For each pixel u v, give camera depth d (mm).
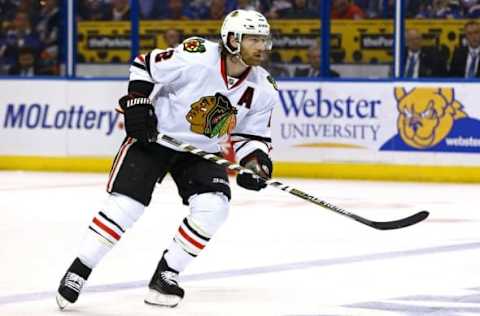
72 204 24281
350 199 25578
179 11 33438
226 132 13195
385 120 30422
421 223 21391
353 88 30609
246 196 26156
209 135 13062
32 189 27453
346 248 18078
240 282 14828
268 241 18812
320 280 15008
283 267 16094
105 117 32312
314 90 30922
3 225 20781
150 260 16688
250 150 13211
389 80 30375
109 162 32281
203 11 33281
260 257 17047
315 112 30922
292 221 21578
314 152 30969
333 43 32062
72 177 30797
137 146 12953
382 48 31750
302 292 14078
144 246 18141
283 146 31188
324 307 13062
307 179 30797
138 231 19953
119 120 32188
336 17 31938
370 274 15523
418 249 18000
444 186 28969
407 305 13195
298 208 23766
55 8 33656
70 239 19000
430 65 30891
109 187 12930
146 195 12867
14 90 32906
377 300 13523
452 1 30688
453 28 30734
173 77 12711
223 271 15727
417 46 30922
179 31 33531
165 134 12906
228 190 13047
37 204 24234
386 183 29734
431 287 14477
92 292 14023
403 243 18719
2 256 17094
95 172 32344
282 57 32438
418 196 26391
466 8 30609
